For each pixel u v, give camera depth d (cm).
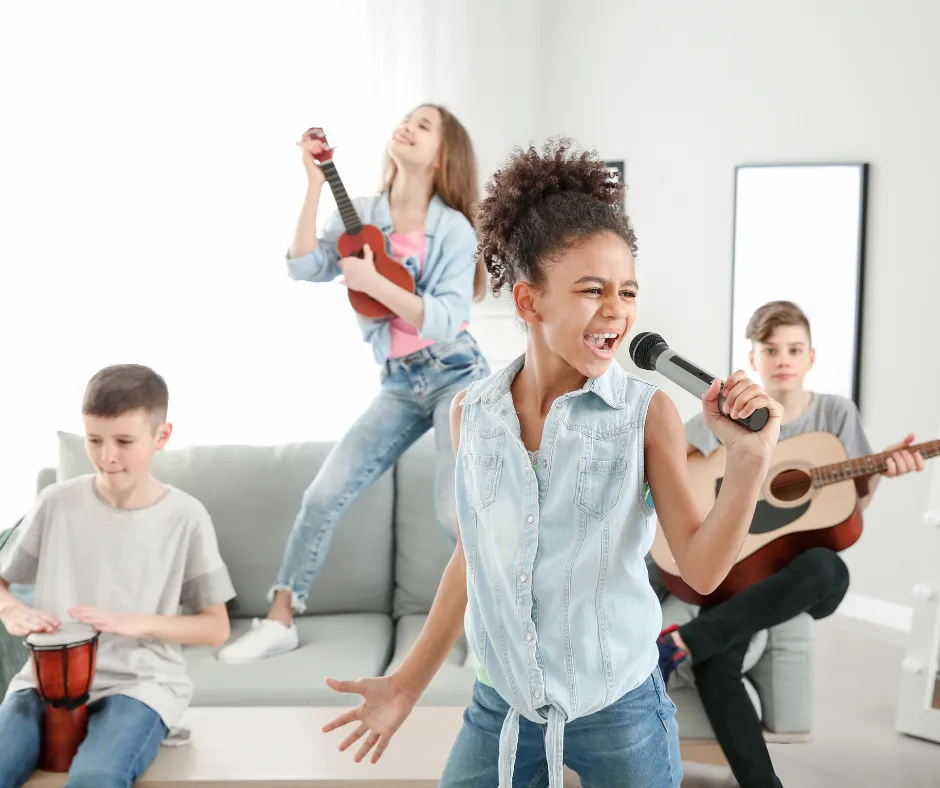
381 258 273
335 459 273
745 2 396
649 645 138
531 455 136
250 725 213
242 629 271
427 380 273
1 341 376
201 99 390
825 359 384
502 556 135
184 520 215
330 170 279
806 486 264
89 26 376
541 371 138
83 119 379
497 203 141
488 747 145
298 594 269
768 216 396
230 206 396
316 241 288
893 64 357
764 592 235
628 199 444
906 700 285
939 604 279
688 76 417
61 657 186
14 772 186
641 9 429
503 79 451
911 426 362
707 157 414
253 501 280
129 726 191
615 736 135
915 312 358
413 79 411
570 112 458
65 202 380
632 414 133
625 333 133
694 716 230
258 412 407
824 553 248
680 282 430
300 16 396
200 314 398
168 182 390
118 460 206
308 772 192
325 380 411
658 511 134
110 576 210
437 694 233
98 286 386
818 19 376
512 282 140
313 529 269
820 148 380
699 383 124
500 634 138
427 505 285
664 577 255
